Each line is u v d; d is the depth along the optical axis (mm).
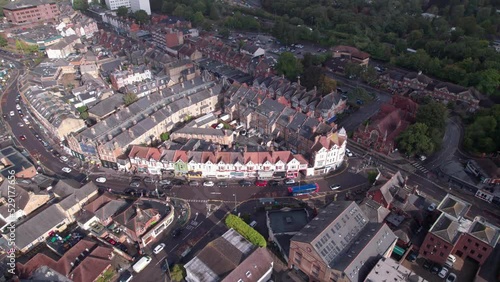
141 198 128875
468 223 111938
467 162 151750
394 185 129250
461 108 192250
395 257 113188
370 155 161125
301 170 147500
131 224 115312
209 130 162250
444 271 108375
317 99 185625
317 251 97500
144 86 199750
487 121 160250
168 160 144125
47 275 100125
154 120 166500
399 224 119688
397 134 162875
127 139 154000
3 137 170625
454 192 140625
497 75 196625
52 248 115438
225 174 145750
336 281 96812
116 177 147250
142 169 149125
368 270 97562
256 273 99688
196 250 116250
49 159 157250
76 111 181125
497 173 138000
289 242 113875
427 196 137500
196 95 185750
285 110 167500
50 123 164125
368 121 175625
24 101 198750
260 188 141750
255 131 175125
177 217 128250
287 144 162375
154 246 117500
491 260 112438
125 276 107125
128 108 172000
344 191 140375
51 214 121312
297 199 136375
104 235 118938
